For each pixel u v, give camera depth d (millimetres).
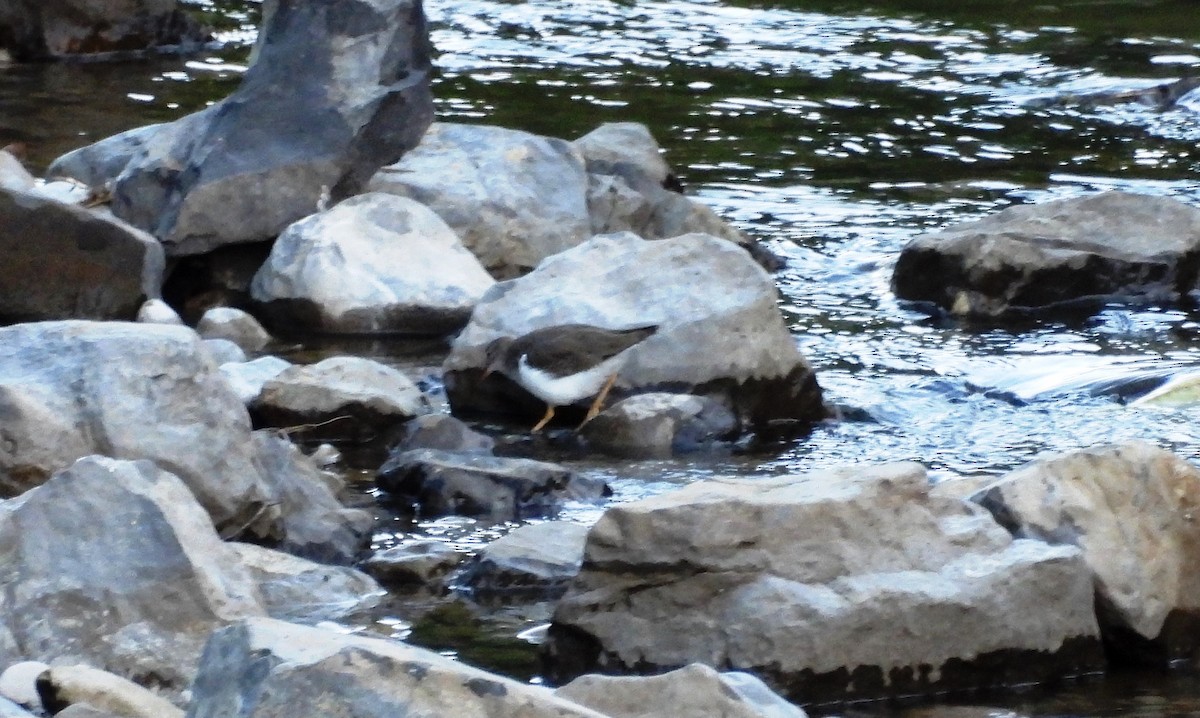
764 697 11172
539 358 20062
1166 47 50281
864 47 50156
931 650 13102
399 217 25156
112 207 26594
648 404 19734
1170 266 26469
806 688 12859
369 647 9125
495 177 26922
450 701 8859
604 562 13312
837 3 58031
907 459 19172
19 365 15844
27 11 46625
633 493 17812
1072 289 26203
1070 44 50875
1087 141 38188
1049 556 13523
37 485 15070
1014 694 13148
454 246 25156
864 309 25859
